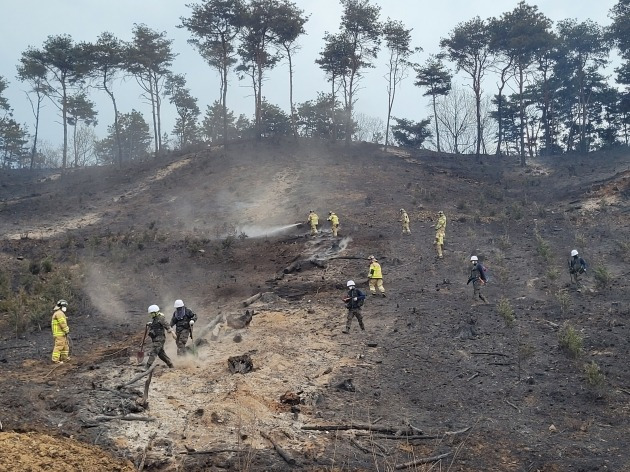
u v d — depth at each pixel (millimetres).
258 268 24469
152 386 11328
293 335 15516
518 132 71625
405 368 13258
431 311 17469
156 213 38031
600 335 14672
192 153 53844
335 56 52750
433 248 25734
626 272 20406
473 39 54688
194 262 25969
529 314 16844
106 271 24562
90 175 53094
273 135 58406
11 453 7824
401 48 52750
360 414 10797
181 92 76125
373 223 30812
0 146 76062
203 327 16266
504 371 13016
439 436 10000
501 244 25172
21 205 41844
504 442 9852
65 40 55938
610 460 9156
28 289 21578
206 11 50031
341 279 21734
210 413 10016
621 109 59500
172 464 8406
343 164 47188
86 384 11164
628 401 11305
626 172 37125
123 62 56250
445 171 47469
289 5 50875
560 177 43906
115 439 8914
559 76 61844
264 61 54094
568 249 24250
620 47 52219
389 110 55062
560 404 11344
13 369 12445
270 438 9336
